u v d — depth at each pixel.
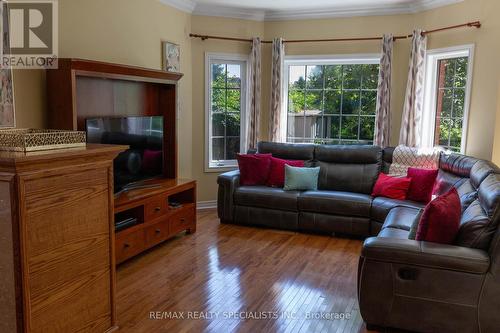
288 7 5.06
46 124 3.08
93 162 2.03
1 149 1.76
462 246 2.39
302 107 5.58
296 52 5.38
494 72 3.91
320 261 3.57
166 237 3.88
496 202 2.31
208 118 5.32
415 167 4.43
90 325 2.09
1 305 1.74
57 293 1.88
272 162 4.83
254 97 5.35
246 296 2.88
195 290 2.96
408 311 2.38
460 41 4.29
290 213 4.42
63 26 3.24
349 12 5.07
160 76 4.00
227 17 5.23
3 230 1.68
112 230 2.21
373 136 5.29
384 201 4.07
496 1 3.87
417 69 4.66
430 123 4.86
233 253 3.74
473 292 2.26
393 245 2.36
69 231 1.92
